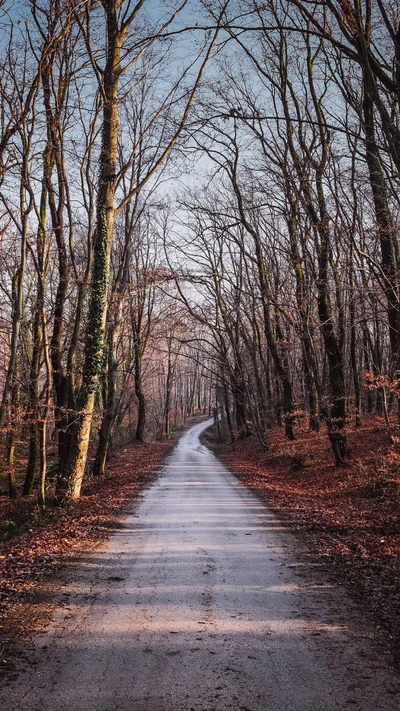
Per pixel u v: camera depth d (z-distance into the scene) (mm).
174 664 4617
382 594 6496
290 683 4281
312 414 26984
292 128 21125
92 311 16344
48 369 14969
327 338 19172
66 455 16125
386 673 4457
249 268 32062
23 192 14883
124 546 9141
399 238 14539
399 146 8102
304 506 13523
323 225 17922
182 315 32562
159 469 24438
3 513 16391
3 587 6805
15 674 4422
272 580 7137
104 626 5496
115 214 16641
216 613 5883
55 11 13461
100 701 3986
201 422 90562
